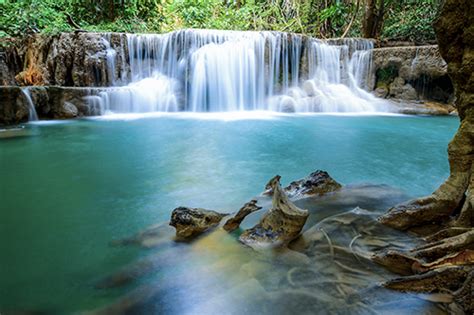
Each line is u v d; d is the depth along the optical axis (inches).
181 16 778.2
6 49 514.0
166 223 126.7
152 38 543.2
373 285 79.6
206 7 775.1
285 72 569.6
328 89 563.2
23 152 265.0
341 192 150.3
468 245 84.1
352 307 72.3
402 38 633.6
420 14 728.3
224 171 209.8
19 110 392.8
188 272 90.2
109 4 669.9
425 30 666.2
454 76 106.4
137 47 539.8
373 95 565.6
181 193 167.9
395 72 557.9
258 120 446.3
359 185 163.3
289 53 567.5
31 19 554.6
